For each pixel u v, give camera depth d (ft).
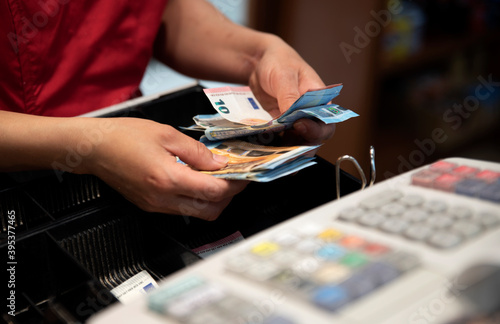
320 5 5.53
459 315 1.36
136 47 3.17
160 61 3.58
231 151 2.43
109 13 3.02
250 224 2.46
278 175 2.05
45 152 2.22
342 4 5.41
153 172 2.08
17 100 2.90
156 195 2.13
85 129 2.19
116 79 3.20
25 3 2.71
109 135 2.16
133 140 2.13
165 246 2.08
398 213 1.52
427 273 1.30
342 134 5.79
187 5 3.35
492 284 1.44
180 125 2.90
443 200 1.59
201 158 2.24
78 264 1.80
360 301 1.20
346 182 2.32
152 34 3.19
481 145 7.00
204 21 3.32
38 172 2.41
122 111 2.73
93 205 2.16
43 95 2.95
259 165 2.09
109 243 2.16
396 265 1.30
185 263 1.98
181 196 2.15
